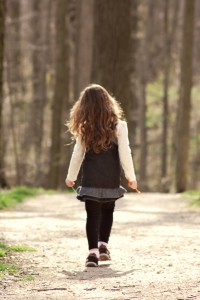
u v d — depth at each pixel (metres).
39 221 14.29
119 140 9.09
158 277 8.11
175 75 52.84
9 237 11.72
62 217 15.34
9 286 7.93
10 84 43.38
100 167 9.09
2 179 25.70
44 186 44.81
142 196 21.70
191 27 30.41
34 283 8.08
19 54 49.47
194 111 51.16
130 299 6.95
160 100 51.38
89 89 9.22
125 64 24.58
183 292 7.18
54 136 33.72
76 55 35.34
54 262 9.51
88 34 32.78
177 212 16.53
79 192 9.15
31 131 49.75
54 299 7.13
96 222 9.15
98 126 9.05
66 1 33.66
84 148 9.16
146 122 49.84
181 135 30.84
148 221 14.29
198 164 52.19
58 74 33.66
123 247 10.63
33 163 49.31
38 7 50.25
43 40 49.91
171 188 45.59
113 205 9.48
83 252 10.32
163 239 11.39
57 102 33.59
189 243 10.87
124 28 24.47
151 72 53.31
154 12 55.09
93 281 8.05
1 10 19.83
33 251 10.37
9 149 48.78
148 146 54.03
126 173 9.09
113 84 24.53
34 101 49.69
